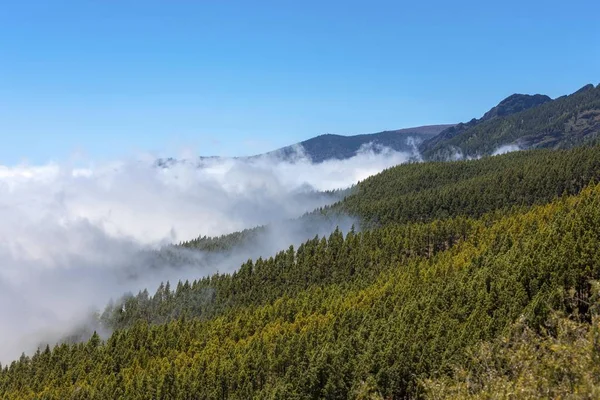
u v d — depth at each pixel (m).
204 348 150.12
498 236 153.12
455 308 106.12
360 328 115.44
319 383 101.62
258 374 118.50
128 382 137.25
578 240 103.94
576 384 31.58
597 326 33.25
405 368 93.06
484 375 41.53
